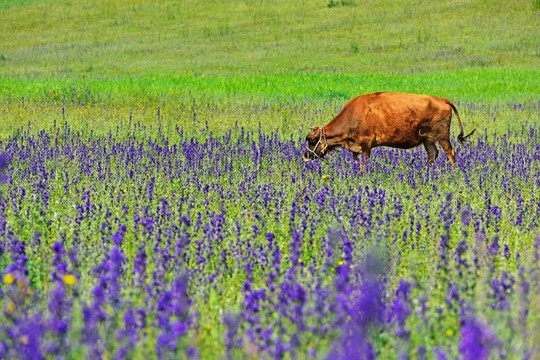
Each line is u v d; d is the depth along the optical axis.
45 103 49.16
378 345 10.63
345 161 29.95
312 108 51.31
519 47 104.06
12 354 9.27
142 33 130.75
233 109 49.78
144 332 10.52
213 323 12.15
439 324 11.58
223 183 25.94
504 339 10.70
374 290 10.83
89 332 9.68
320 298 11.69
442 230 19.19
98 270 13.19
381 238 17.73
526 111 51.50
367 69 95.12
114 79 78.94
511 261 17.00
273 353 9.90
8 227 17.12
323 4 141.50
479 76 80.69
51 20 143.38
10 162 26.69
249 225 19.80
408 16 128.62
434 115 30.16
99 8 150.25
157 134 39.19
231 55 110.94
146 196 22.95
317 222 19.55
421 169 28.05
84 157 28.45
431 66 95.19
